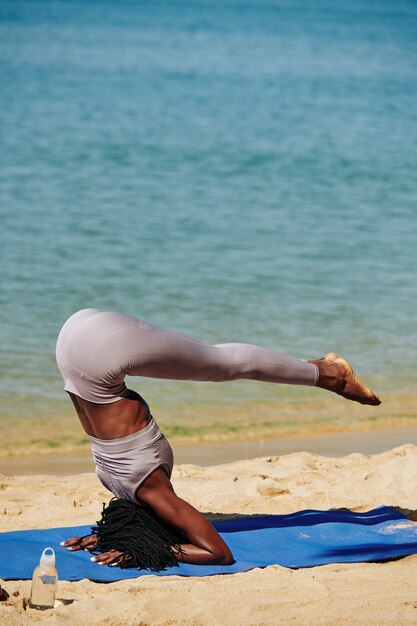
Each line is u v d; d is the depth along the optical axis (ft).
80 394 28.40
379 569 27.99
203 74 334.03
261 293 88.22
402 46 485.15
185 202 137.18
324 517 33.14
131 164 168.55
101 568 27.37
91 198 136.26
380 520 33.06
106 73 325.83
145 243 108.58
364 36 537.65
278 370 30.45
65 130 204.95
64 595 25.09
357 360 69.46
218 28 556.92
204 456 50.31
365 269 99.76
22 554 28.19
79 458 50.83
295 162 177.78
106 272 93.61
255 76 334.03
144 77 317.42
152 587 25.52
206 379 29.89
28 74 312.09
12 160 165.99
